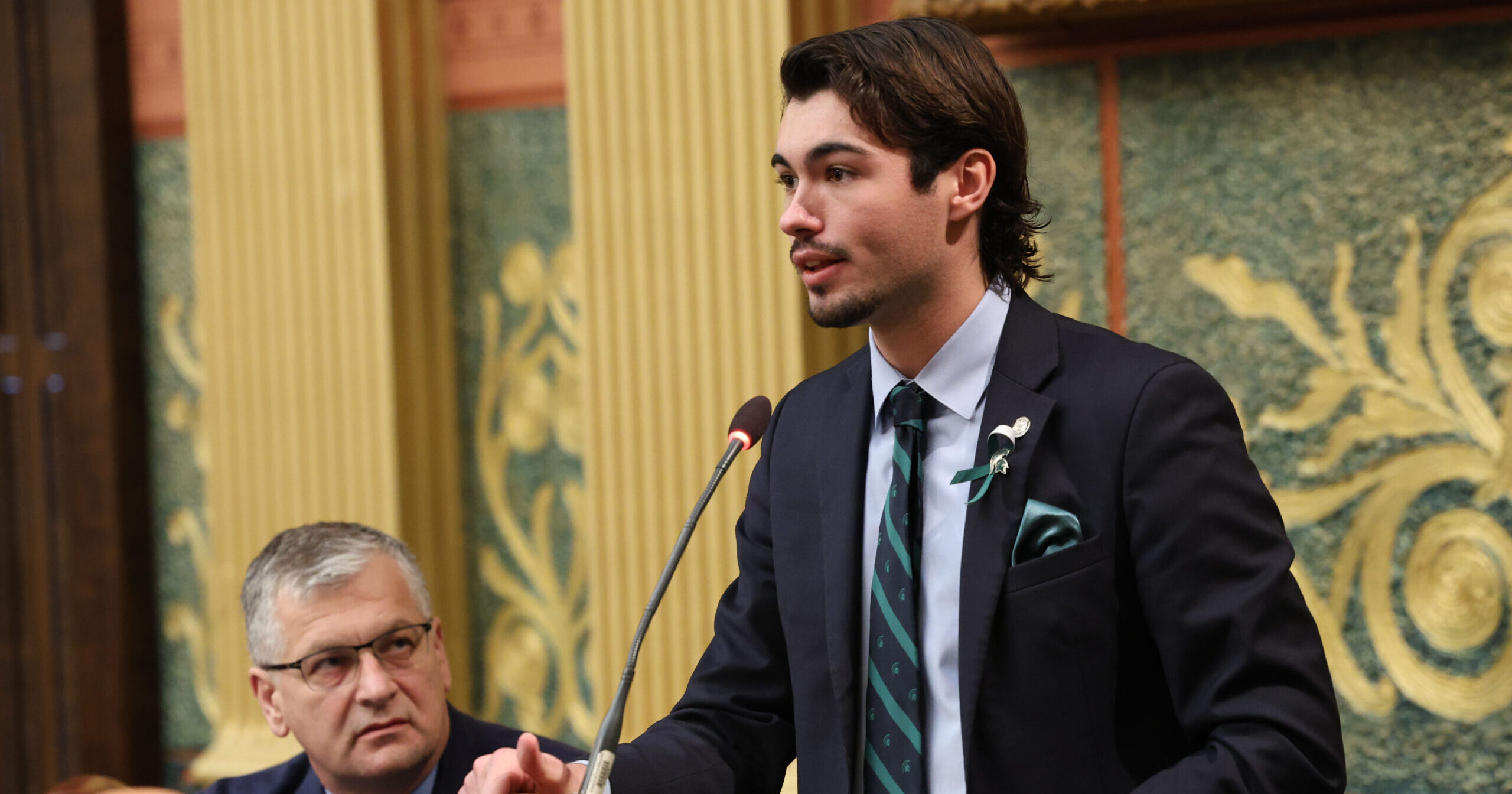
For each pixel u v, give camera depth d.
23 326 10.52
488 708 9.69
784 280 8.26
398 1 9.52
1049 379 4.03
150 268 10.43
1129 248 7.84
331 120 9.46
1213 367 7.73
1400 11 7.34
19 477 10.68
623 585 8.59
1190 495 3.69
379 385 9.41
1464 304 7.29
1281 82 7.57
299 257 9.55
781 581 4.35
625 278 8.59
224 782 5.74
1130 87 7.80
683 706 4.57
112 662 10.38
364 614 5.09
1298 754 3.41
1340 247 7.50
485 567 9.68
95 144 10.23
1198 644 3.62
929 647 4.00
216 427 9.78
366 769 5.05
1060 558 3.76
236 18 9.62
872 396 4.40
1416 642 7.43
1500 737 7.25
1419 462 7.40
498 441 9.63
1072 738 3.75
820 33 8.31
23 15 10.34
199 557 10.38
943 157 3.97
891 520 4.10
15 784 10.73
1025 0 7.39
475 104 9.58
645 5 8.48
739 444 4.26
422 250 9.63
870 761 3.99
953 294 4.10
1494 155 7.21
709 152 8.39
